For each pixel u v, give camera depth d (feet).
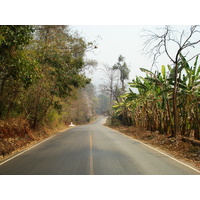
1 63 37.83
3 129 46.68
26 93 60.44
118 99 142.72
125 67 138.82
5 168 25.71
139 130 79.82
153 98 63.67
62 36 58.59
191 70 46.26
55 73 63.31
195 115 47.21
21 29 35.06
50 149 40.29
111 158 30.50
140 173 22.75
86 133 78.43
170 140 45.44
